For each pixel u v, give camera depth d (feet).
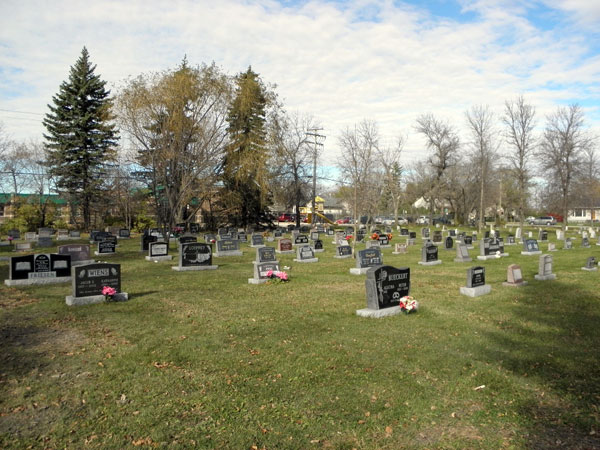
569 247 101.19
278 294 44.80
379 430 17.83
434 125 191.42
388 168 148.25
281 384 22.02
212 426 17.95
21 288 46.19
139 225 156.56
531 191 221.66
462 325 33.04
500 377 23.04
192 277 56.08
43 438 17.08
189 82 111.14
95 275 39.60
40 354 25.93
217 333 30.45
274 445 16.69
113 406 19.61
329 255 85.15
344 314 36.22
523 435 17.43
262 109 164.66
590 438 17.10
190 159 112.57
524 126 129.39
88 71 153.48
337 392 21.16
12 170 148.56
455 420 18.69
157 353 26.23
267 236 132.98
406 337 29.84
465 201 209.77
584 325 33.01
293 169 177.88
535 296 43.98
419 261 74.33
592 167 162.09
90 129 151.84
